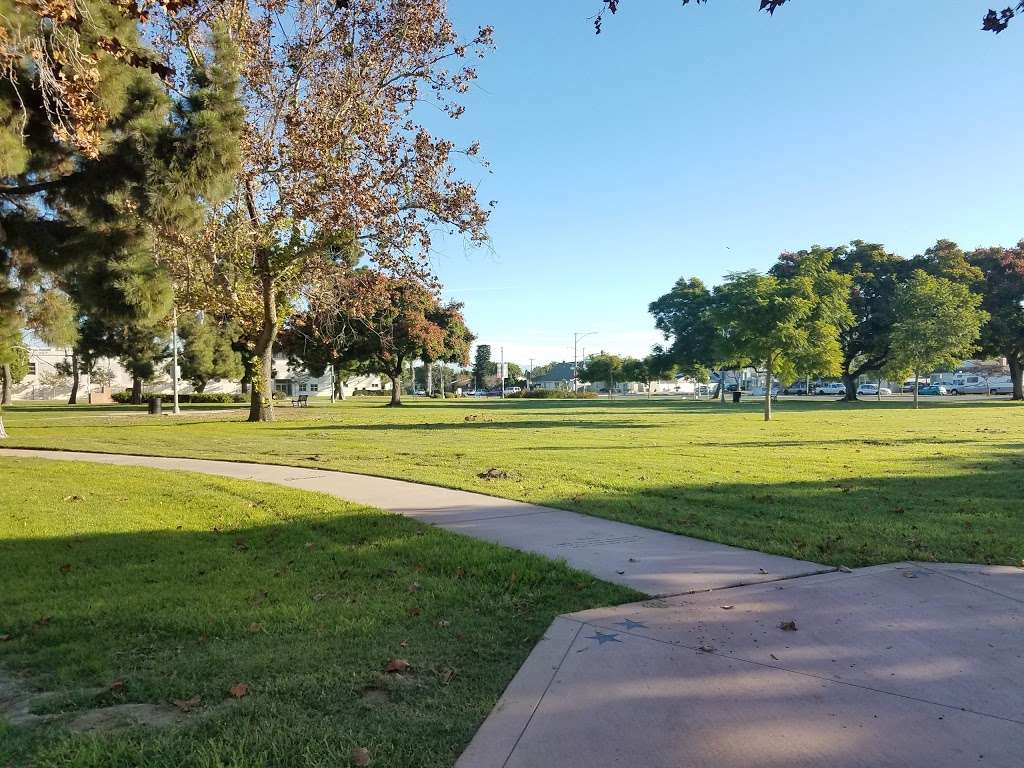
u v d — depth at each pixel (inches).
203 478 498.0
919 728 139.6
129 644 192.1
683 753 131.8
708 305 2566.4
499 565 257.4
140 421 1277.1
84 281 492.4
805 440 784.9
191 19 730.8
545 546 289.4
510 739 137.7
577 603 219.6
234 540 315.0
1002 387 3120.1
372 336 1897.1
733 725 141.9
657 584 235.9
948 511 354.6
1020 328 2092.8
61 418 1408.7
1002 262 2114.9
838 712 146.6
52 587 244.8
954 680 160.6
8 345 586.6
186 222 489.7
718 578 241.4
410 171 949.2
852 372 2394.2
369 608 217.9
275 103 927.0
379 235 973.2
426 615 212.1
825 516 343.0
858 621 198.4
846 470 517.3
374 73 942.4
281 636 196.4
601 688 159.0
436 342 1996.8
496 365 5605.3
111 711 152.4
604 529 321.7
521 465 561.6
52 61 381.1
